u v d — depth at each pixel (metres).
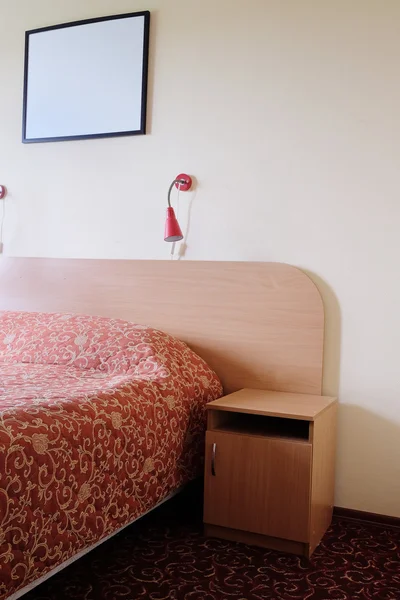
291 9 2.71
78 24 3.15
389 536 2.39
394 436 2.51
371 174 2.55
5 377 2.25
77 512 1.70
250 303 2.72
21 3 3.32
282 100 2.72
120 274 3.01
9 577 1.45
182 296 2.87
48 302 3.18
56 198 3.25
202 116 2.89
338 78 2.62
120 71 3.05
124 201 3.07
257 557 2.15
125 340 2.54
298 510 2.17
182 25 2.93
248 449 2.25
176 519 2.49
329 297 2.62
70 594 1.84
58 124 3.21
